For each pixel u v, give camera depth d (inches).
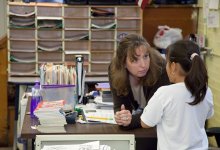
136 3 183.9
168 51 86.4
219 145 112.7
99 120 103.7
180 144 84.1
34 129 95.5
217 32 168.6
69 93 114.3
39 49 182.7
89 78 179.3
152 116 86.2
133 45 98.1
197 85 82.7
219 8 165.5
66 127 98.2
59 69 123.0
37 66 184.1
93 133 93.5
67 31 184.1
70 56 185.0
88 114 109.4
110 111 113.7
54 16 183.0
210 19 171.2
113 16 184.1
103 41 186.9
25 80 175.6
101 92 124.3
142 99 106.7
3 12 188.4
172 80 87.7
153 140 103.7
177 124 84.0
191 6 192.9
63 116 97.0
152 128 96.3
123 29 186.4
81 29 183.9
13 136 188.5
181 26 194.2
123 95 105.6
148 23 193.6
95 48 187.6
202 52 177.9
